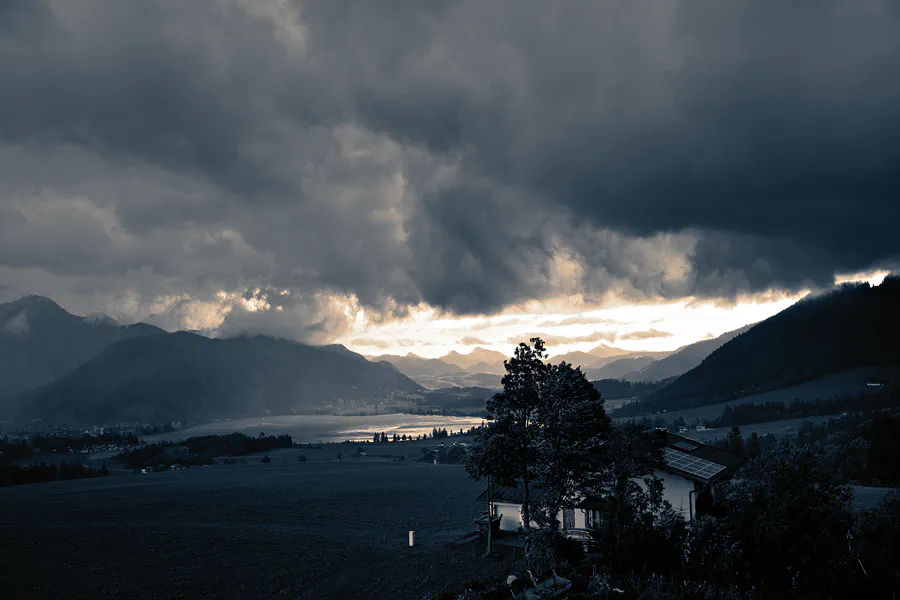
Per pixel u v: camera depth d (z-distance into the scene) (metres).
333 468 198.25
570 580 38.59
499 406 49.53
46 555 58.88
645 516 35.88
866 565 33.31
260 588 48.97
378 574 51.75
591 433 44.72
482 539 60.06
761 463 36.06
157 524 79.44
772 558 32.75
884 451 79.94
